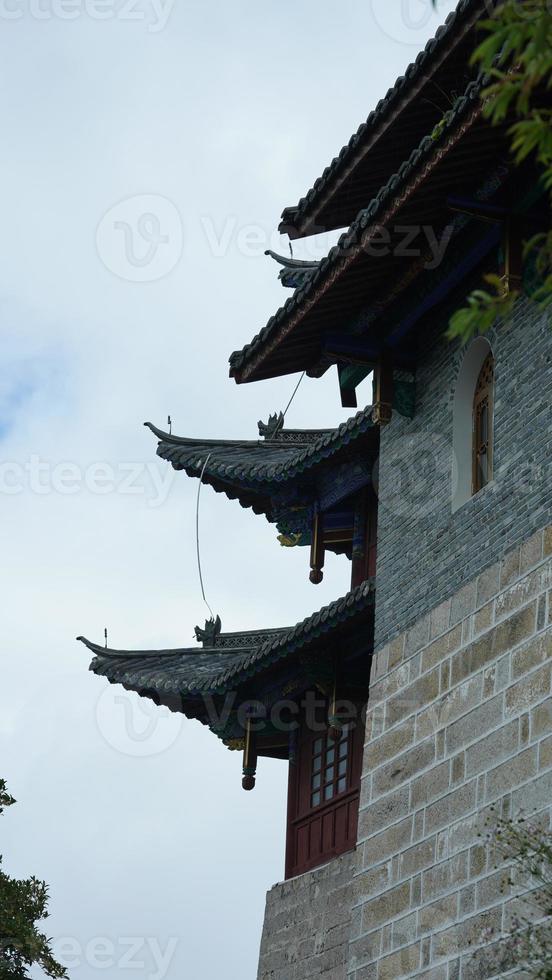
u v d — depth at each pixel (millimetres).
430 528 22812
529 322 21234
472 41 20609
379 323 23984
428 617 22297
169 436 29641
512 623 20281
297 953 26641
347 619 25531
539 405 20672
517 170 20469
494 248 21797
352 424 26500
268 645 27312
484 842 19672
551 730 18953
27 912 23047
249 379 25422
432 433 23281
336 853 26750
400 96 21703
